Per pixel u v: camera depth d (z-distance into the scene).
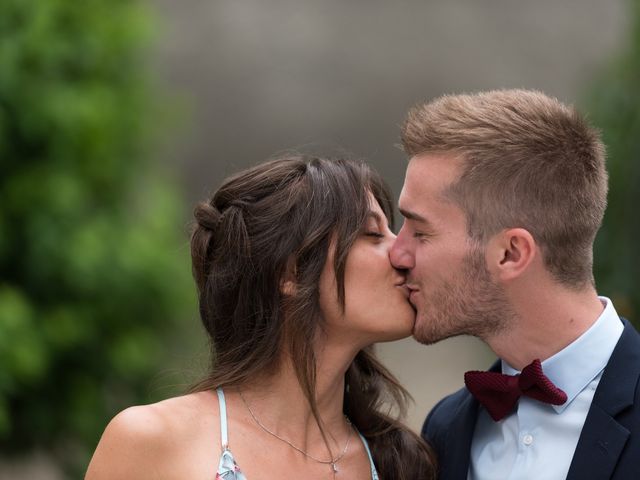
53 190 5.69
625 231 5.27
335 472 3.21
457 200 3.09
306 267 3.12
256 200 3.18
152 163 6.50
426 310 3.16
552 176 3.03
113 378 6.10
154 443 2.97
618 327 3.10
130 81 6.24
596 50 13.16
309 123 13.26
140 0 6.42
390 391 3.49
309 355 3.12
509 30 13.30
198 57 13.13
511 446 3.14
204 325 3.28
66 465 6.10
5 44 5.58
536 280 3.05
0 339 5.38
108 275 5.83
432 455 3.38
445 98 3.24
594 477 2.90
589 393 3.04
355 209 3.14
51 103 5.62
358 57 13.38
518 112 3.09
